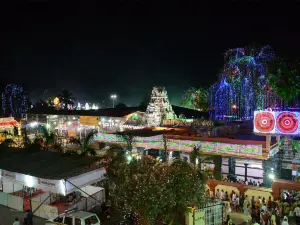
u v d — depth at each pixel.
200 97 63.84
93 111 44.50
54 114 44.81
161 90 37.66
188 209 15.39
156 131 30.69
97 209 20.23
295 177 23.12
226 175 27.12
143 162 15.89
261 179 27.25
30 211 17.77
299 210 18.38
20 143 37.47
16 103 76.06
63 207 20.03
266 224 17.77
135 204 14.25
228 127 31.58
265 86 38.50
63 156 23.05
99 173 20.55
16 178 20.11
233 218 19.19
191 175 15.37
